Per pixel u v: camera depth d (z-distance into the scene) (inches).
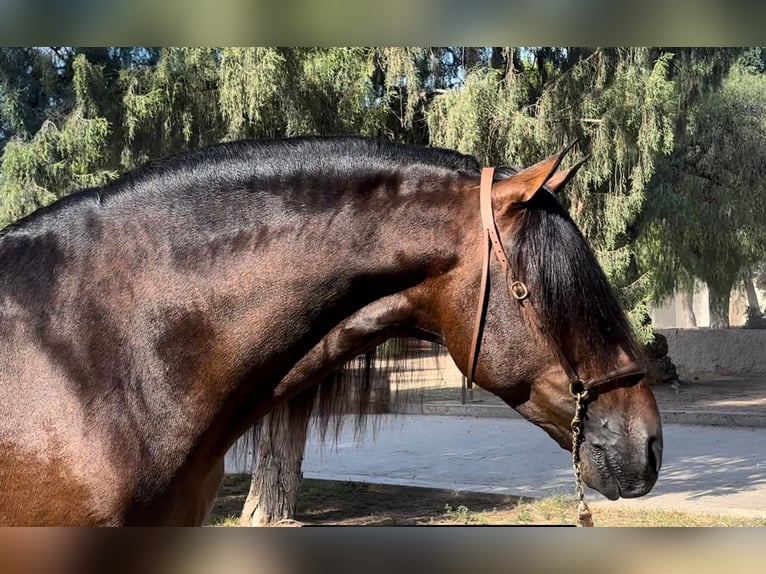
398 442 457.7
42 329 77.5
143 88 200.2
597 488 80.7
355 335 84.1
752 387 651.5
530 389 81.6
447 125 220.5
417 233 82.4
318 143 87.1
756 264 749.3
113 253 80.6
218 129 209.8
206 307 79.9
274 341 80.8
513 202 80.7
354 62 203.5
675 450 418.6
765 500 301.3
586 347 79.4
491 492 316.8
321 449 125.4
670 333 797.2
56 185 196.9
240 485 361.1
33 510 74.0
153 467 76.6
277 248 81.5
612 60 241.6
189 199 83.2
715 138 498.3
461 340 81.8
